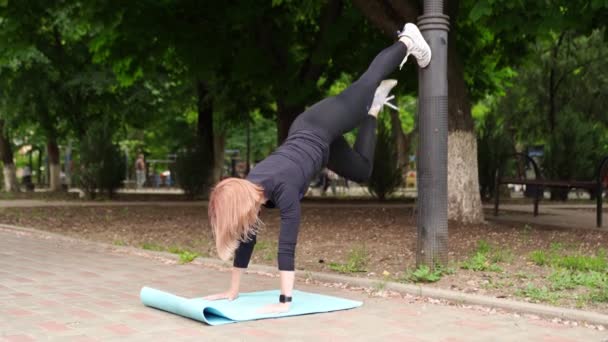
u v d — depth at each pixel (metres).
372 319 5.13
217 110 21.98
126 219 13.59
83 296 5.93
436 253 6.76
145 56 15.75
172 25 14.84
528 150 24.11
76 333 4.60
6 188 27.67
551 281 6.38
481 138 19.73
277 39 16.81
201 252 8.98
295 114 17.97
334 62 18.22
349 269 7.24
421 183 6.82
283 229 5.19
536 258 7.48
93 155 20.97
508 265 7.32
